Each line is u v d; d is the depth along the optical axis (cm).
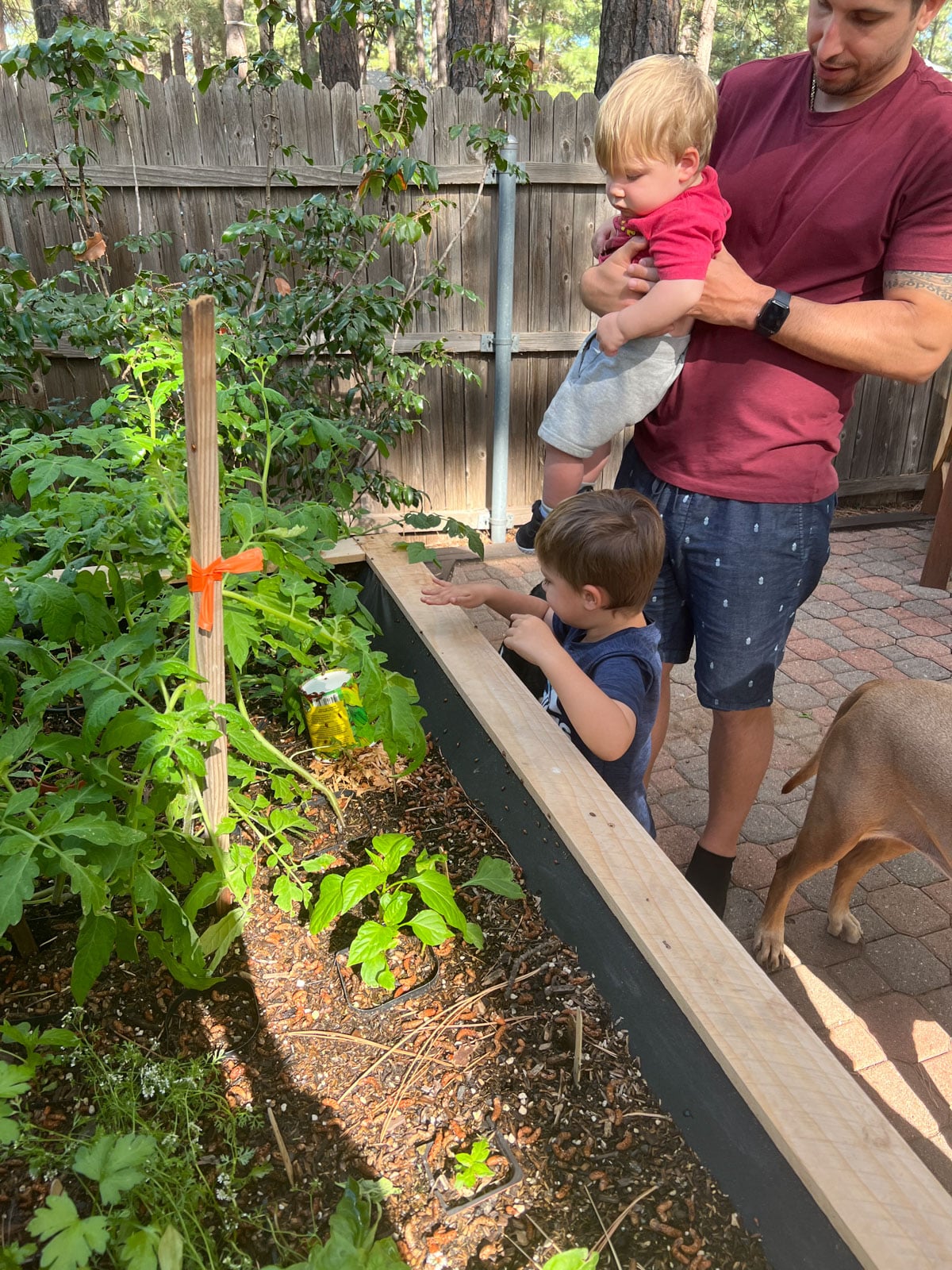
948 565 506
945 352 188
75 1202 108
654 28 627
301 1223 109
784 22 1758
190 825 151
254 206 482
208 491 113
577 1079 128
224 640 137
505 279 518
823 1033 225
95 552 174
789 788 250
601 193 527
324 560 225
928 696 200
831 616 476
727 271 187
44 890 154
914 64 182
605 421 222
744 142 203
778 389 201
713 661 226
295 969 147
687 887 136
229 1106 123
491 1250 106
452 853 172
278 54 413
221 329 327
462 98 489
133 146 456
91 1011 137
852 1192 94
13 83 436
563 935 151
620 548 182
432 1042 134
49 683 132
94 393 496
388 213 475
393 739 158
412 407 448
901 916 267
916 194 179
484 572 523
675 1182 114
